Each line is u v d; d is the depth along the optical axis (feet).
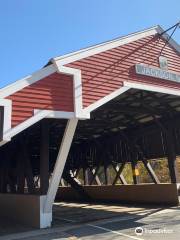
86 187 69.46
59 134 52.60
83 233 29.73
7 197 46.62
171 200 47.34
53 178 34.94
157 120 49.26
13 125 30.45
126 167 102.01
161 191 49.39
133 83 39.27
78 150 71.36
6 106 30.42
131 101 45.52
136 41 41.50
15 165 52.06
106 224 33.78
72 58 35.37
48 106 32.78
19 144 46.52
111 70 37.96
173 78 43.52
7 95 30.83
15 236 30.78
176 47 45.93
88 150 69.41
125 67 39.32
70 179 70.44
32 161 65.72
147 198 51.98
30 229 34.45
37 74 32.99
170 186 47.88
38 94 32.55
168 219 33.68
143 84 40.19
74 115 33.88
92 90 35.76
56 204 66.80
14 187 50.88
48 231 32.35
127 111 44.86
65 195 79.05
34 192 39.19
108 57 38.24
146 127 53.72
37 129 44.01
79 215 43.57
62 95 33.91
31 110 31.73
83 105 34.65
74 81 34.78
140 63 40.86
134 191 55.21
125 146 59.98
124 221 34.81
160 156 52.60
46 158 37.01
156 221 32.91
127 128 57.00
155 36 43.83
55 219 40.86
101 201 64.08
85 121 49.88
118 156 61.62
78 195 73.51
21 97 31.53
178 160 83.76
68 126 34.14
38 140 53.47
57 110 33.19
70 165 71.41
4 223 41.11
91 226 33.35
